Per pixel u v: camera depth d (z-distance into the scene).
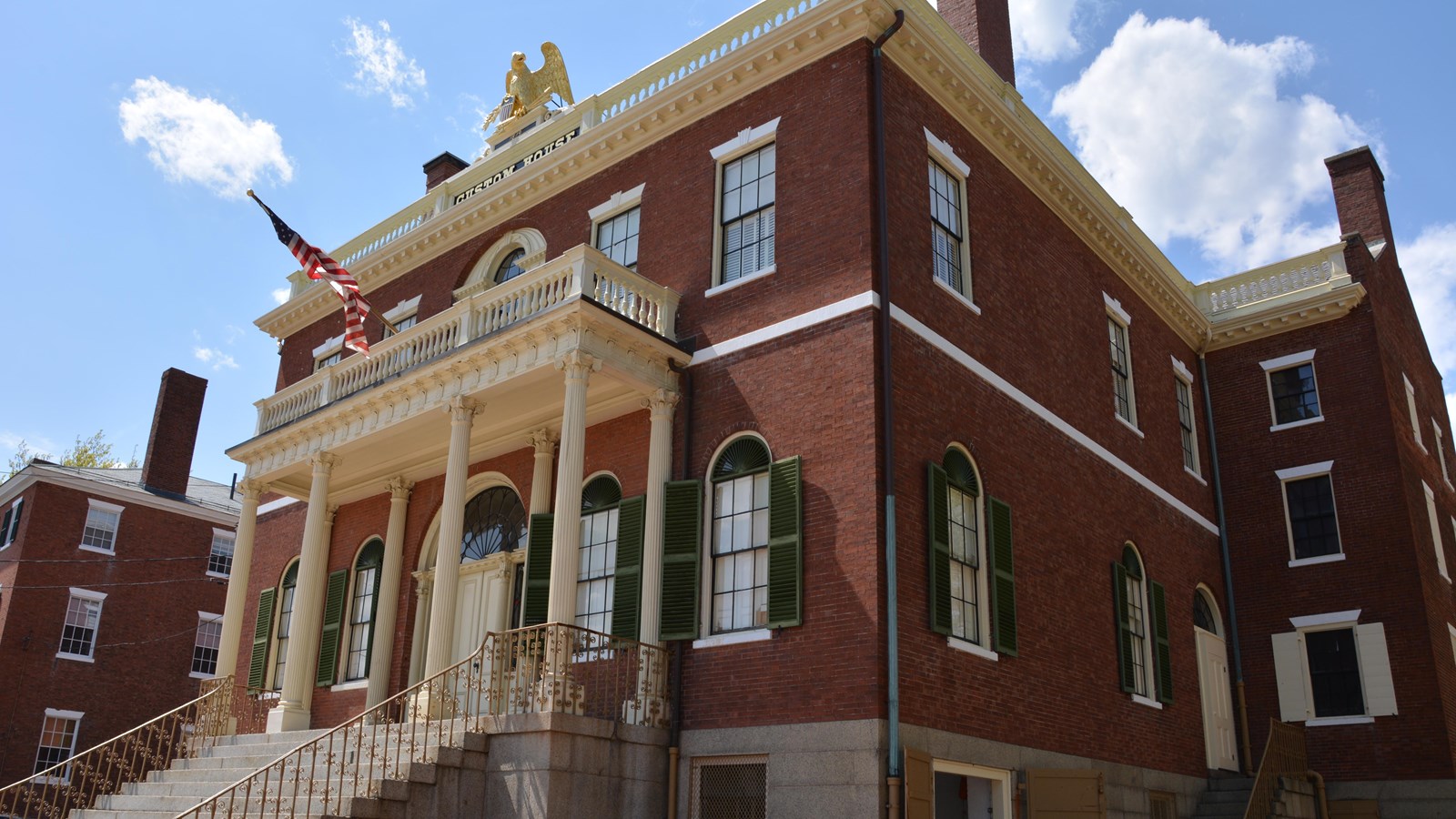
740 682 14.61
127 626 36.72
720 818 14.42
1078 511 18.98
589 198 20.31
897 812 12.77
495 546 20.38
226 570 39.88
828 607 14.15
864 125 16.09
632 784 14.12
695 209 18.11
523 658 14.30
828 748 13.42
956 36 19.16
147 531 38.12
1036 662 16.53
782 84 17.59
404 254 24.08
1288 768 19.91
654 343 16.41
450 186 24.25
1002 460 17.12
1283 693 22.72
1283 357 25.06
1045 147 20.16
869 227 15.49
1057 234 20.92
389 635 20.84
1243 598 23.92
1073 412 19.72
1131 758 18.31
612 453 17.73
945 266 17.27
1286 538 23.81
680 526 15.93
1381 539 22.53
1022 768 15.48
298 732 17.33
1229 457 25.19
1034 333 19.12
